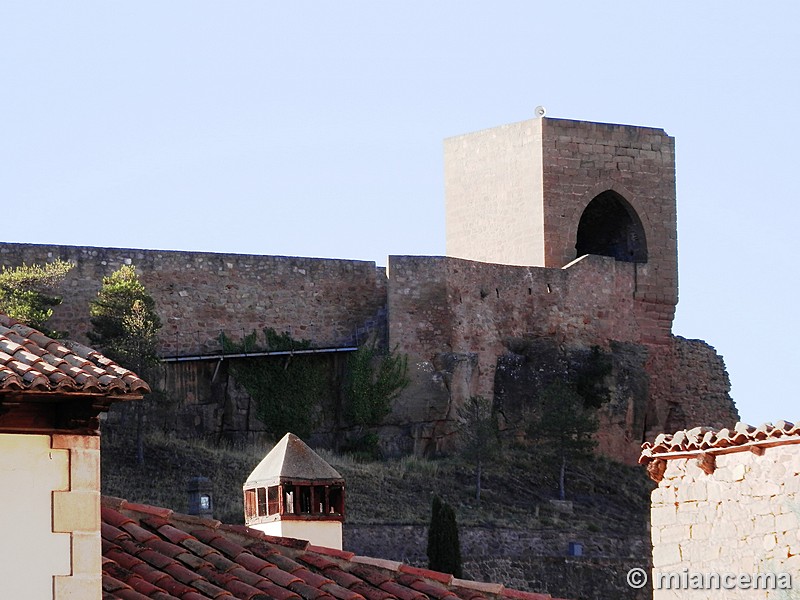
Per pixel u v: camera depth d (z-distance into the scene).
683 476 39.62
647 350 119.75
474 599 33.81
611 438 116.06
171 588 30.19
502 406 113.44
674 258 121.75
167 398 106.31
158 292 109.88
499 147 121.31
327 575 32.94
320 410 112.50
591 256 118.62
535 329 116.06
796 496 36.84
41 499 26.17
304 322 113.25
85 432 26.59
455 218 123.50
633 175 121.38
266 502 44.56
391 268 113.25
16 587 25.84
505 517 102.31
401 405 111.31
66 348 27.81
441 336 113.25
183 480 99.62
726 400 121.75
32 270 103.31
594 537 101.62
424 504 101.94
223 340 110.88
